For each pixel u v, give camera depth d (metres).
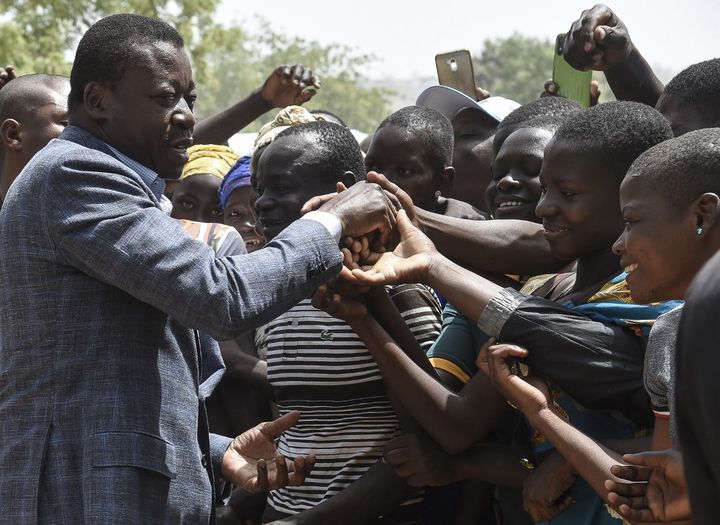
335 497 3.17
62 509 2.69
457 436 2.98
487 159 4.61
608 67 4.00
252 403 4.09
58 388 2.73
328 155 3.44
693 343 1.42
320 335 3.28
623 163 2.85
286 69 5.62
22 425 2.74
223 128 5.68
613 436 2.81
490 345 2.83
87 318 2.76
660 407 2.43
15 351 2.78
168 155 2.96
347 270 2.95
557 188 2.91
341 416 3.28
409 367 3.01
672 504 2.26
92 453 2.67
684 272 2.40
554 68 4.79
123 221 2.71
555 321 2.74
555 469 2.79
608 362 2.68
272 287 2.77
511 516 3.18
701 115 3.41
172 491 2.76
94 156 2.79
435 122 3.88
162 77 2.91
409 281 2.99
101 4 19.30
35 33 19.14
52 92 4.19
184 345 2.93
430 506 3.42
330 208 2.99
